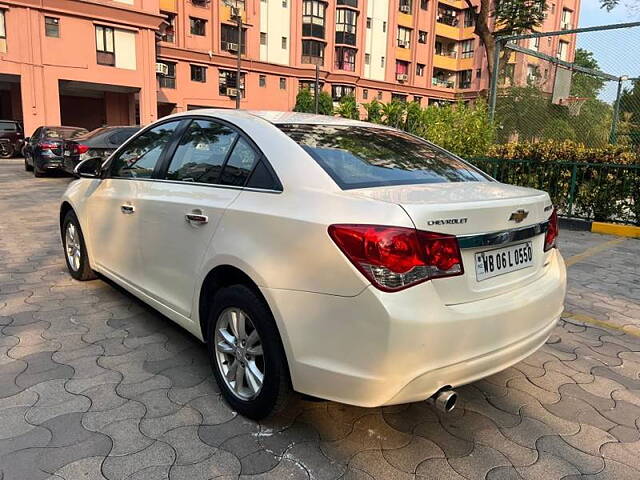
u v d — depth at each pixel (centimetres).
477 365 225
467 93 4994
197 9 3538
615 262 633
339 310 213
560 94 1398
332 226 216
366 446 247
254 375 257
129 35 2792
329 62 4228
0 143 2250
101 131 1233
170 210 310
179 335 361
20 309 402
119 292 447
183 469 224
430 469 232
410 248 206
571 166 867
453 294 219
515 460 241
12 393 279
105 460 228
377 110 1745
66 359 321
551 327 272
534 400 296
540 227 270
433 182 271
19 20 2453
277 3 3931
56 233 686
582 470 236
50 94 2588
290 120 305
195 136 328
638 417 281
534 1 2522
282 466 229
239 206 261
